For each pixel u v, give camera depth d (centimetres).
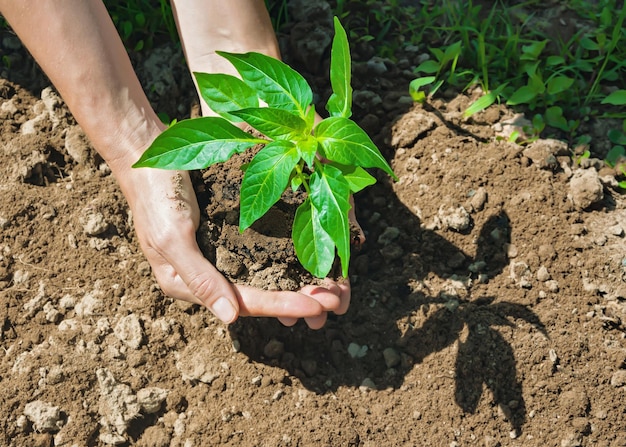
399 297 77
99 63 70
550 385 72
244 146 65
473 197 79
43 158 80
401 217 80
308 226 64
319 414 73
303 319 77
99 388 73
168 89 85
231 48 78
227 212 71
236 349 75
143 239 71
